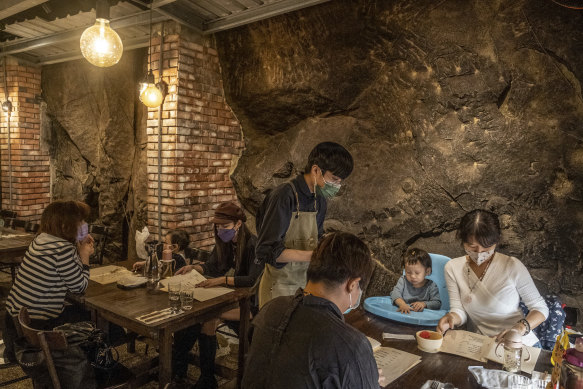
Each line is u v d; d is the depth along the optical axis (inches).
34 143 233.6
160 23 157.6
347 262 46.3
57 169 241.3
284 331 44.9
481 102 112.0
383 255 133.5
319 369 41.4
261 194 162.1
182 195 160.2
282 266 84.4
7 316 87.6
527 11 103.4
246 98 163.2
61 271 87.8
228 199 181.0
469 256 89.4
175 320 79.5
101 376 81.1
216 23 155.0
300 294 48.3
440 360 67.9
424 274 102.0
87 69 217.2
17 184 229.5
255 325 48.7
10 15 152.9
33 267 86.7
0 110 229.1
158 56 159.0
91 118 219.0
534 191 106.4
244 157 171.6
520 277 86.0
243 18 146.9
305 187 84.3
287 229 83.9
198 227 168.1
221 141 175.2
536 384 58.6
